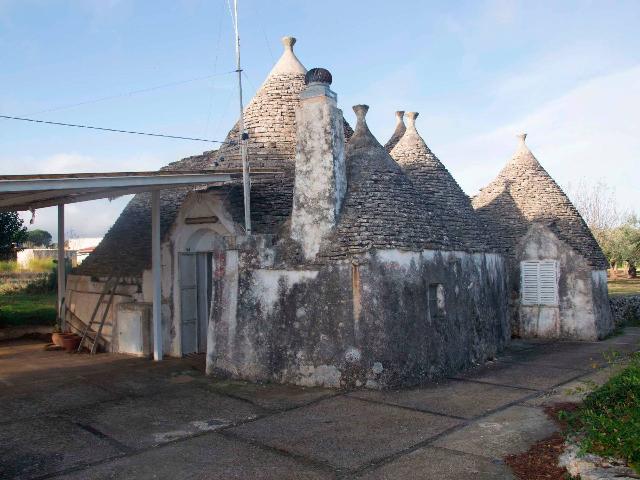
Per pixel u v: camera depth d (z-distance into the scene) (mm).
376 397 8828
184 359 12367
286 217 11508
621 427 5445
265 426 7562
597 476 5000
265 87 14258
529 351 13172
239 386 9820
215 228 12211
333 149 10055
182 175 10117
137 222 15336
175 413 8242
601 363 11398
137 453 6617
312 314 9789
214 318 10766
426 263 10258
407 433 7105
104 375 10859
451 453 6352
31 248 44094
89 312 14680
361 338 9359
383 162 10859
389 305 9484
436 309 10609
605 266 15820
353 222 9844
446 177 13469
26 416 8133
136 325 12977
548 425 7191
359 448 6629
